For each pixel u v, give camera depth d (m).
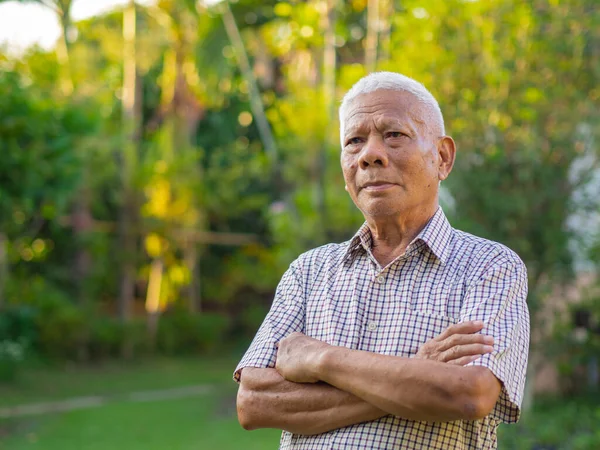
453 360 1.77
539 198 7.03
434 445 1.80
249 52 16.42
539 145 6.90
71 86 15.48
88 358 15.75
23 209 9.46
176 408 10.86
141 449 8.27
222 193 17.77
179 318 17.59
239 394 2.00
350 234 10.45
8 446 8.48
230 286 19.41
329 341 1.98
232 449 8.20
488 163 7.00
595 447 6.37
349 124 2.03
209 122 20.08
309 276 2.12
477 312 1.85
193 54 16.91
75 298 16.53
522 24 6.94
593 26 6.71
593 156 7.12
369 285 1.99
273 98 12.30
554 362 8.18
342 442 1.84
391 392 1.74
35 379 13.43
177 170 17.25
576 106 6.89
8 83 8.82
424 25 7.25
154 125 20.25
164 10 17.42
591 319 8.05
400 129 1.97
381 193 1.97
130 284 17.59
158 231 17.33
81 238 16.16
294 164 10.68
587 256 7.37
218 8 15.56
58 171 9.23
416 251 1.97
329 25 11.24
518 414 1.83
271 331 2.05
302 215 10.84
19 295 15.39
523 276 1.92
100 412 10.59
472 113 7.04
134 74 17.48
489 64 6.99
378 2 10.22
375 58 10.27
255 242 18.92
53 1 15.92
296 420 1.90
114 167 16.11
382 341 1.92
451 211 7.29
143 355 16.64
